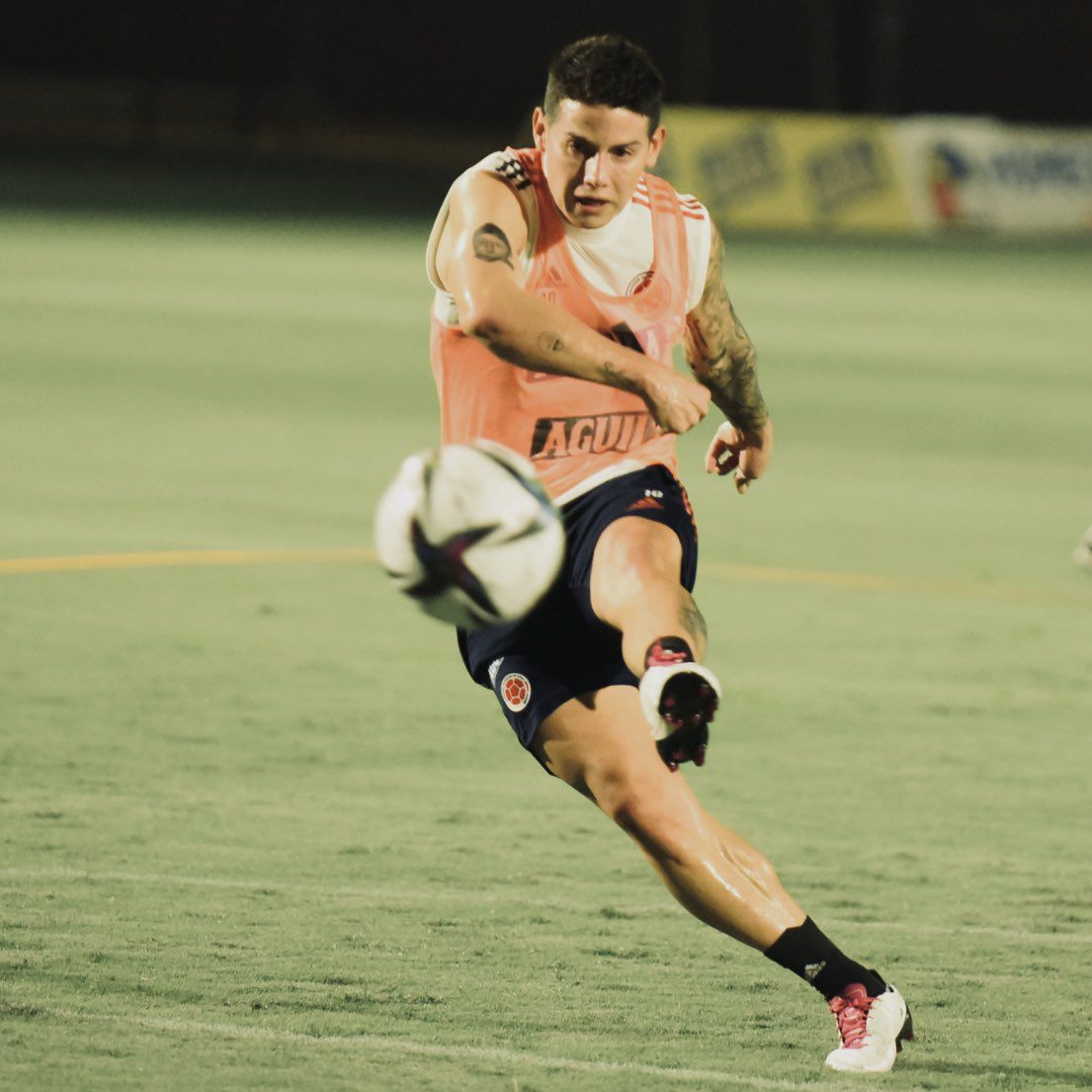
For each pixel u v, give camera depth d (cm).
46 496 4316
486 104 17875
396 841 2173
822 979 1538
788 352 7700
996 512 4572
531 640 1555
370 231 11944
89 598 3388
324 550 3859
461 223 1512
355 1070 1521
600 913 1952
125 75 17138
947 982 1784
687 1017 1673
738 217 12606
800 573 3825
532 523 1422
